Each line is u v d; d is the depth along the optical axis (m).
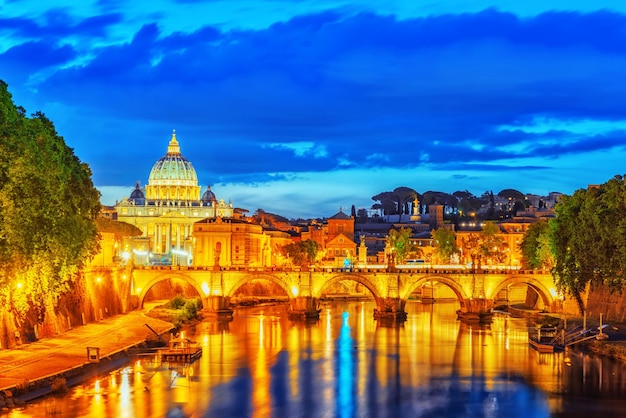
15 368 116.50
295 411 105.19
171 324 188.50
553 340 157.75
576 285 184.50
